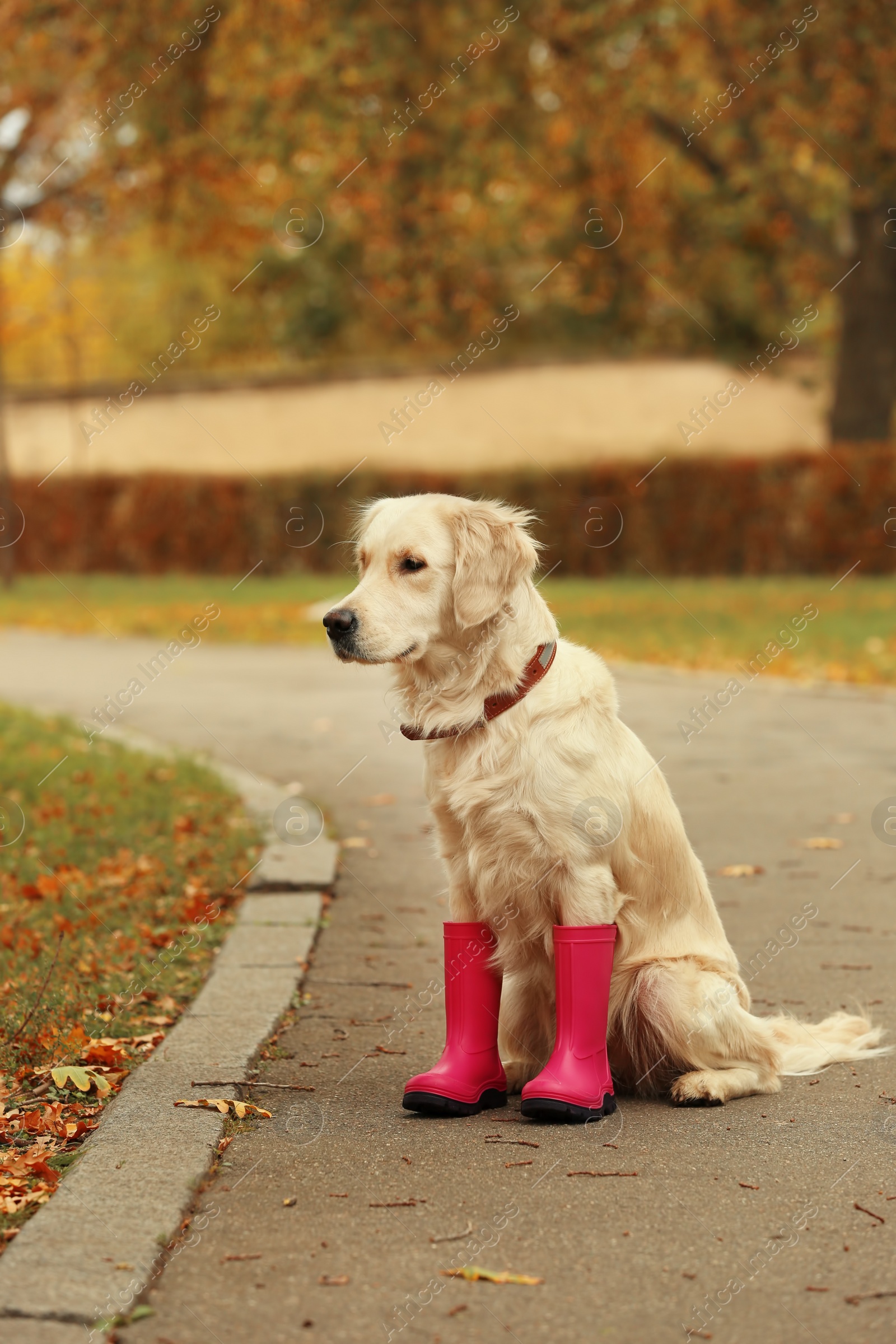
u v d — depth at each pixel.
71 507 34.53
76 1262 2.94
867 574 27.84
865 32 20.11
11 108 24.77
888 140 21.50
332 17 19.53
